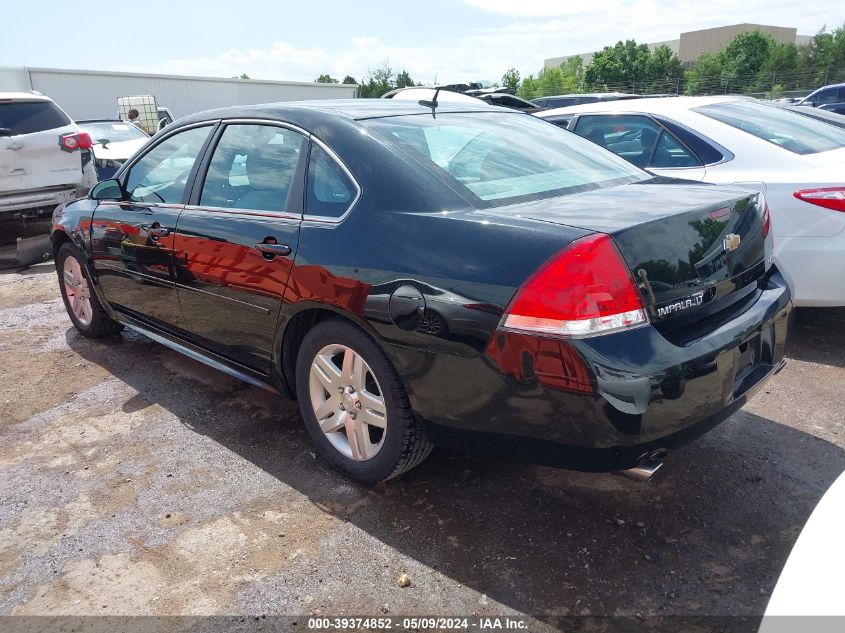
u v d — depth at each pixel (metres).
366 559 2.44
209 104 26.48
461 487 2.87
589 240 2.08
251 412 3.63
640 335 2.08
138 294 3.88
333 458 2.94
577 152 3.21
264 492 2.88
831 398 3.60
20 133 7.63
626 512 2.67
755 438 3.20
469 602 2.22
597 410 2.04
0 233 9.50
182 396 3.85
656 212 2.31
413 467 2.82
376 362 2.59
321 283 2.66
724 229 2.46
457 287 2.25
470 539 2.53
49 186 7.88
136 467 3.11
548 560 2.41
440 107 3.35
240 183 3.22
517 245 2.18
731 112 4.79
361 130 2.80
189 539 2.58
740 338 2.36
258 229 2.97
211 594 2.29
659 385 2.06
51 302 5.92
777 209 3.97
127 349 4.64
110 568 2.43
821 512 1.49
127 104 17.78
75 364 4.39
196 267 3.31
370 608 2.21
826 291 3.92
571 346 2.04
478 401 2.28
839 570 1.32
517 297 2.13
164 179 3.71
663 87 50.81
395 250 2.45
